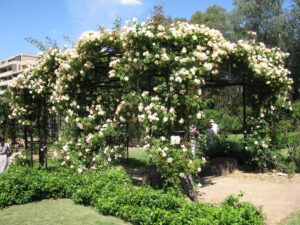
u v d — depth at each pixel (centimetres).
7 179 759
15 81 1150
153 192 636
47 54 1037
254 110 1120
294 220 609
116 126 874
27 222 621
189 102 746
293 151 1071
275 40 2789
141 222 571
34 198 762
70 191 773
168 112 753
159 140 742
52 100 998
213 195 815
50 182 778
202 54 755
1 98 1308
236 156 1190
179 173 731
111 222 602
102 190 708
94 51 870
